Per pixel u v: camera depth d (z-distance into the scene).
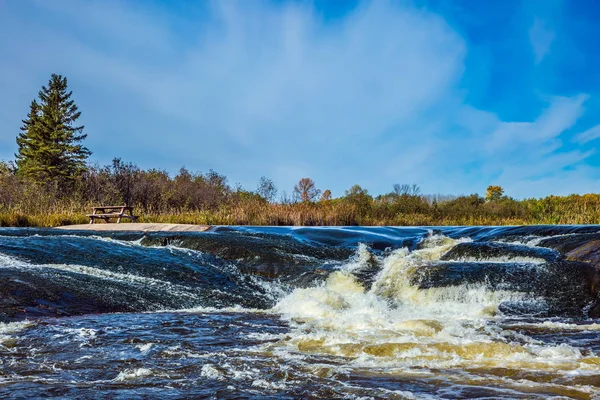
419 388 3.61
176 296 7.84
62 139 38.00
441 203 25.86
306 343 5.03
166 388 3.55
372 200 25.77
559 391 3.52
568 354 4.57
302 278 9.34
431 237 11.80
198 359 4.38
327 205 23.48
